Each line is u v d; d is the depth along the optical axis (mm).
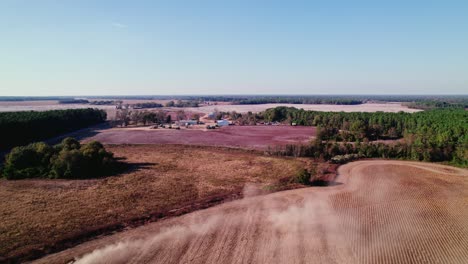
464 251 23266
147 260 21734
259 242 24328
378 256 22500
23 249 22875
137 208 31031
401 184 39219
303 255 22453
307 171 41344
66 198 33625
